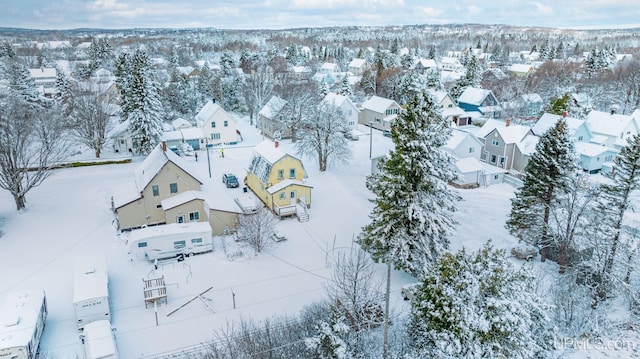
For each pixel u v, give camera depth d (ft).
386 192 92.43
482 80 361.51
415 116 88.84
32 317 79.25
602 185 96.12
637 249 94.79
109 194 149.79
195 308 91.20
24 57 512.63
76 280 90.07
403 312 87.04
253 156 153.69
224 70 395.96
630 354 78.38
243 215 123.13
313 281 100.53
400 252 92.94
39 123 182.70
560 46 567.18
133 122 189.16
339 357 66.44
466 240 118.11
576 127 189.57
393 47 530.27
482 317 62.23
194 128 214.48
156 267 105.91
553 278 99.91
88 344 75.05
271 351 73.26
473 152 179.11
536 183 102.83
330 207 142.51
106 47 466.29
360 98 337.93
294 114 223.51
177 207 122.83
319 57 579.48
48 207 139.13
